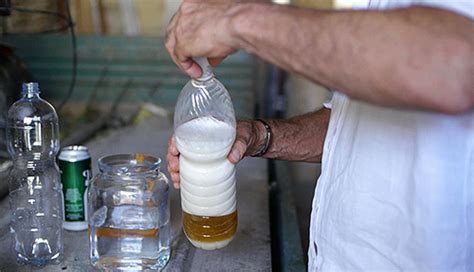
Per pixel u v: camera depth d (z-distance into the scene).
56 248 1.18
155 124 2.77
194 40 0.84
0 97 1.63
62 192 1.28
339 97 1.03
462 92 0.65
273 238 1.60
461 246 0.88
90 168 1.30
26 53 2.23
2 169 1.52
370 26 0.68
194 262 1.19
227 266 1.18
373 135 0.91
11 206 1.23
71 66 2.80
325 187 1.05
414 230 0.88
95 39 3.00
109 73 3.03
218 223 1.02
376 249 0.92
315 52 0.72
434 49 0.64
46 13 1.74
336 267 0.99
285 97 3.44
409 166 0.87
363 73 0.68
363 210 0.93
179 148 1.00
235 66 3.01
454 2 0.73
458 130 0.84
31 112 1.24
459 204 0.86
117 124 2.71
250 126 1.25
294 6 0.80
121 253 1.12
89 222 1.15
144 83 3.08
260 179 1.85
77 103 2.95
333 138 1.04
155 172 1.16
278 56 0.77
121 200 1.12
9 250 1.21
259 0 0.83
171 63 3.06
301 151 1.32
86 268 1.14
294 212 1.83
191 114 0.98
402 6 0.74
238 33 0.79
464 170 0.85
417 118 0.85
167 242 1.17
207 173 0.99
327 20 0.71
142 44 3.02
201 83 0.98
